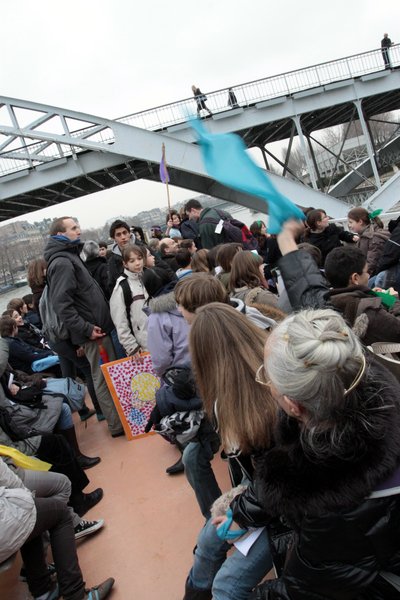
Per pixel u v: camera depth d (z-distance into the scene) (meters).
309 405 1.00
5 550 1.89
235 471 2.22
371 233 4.95
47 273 3.82
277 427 1.22
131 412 3.96
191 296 2.21
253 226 7.52
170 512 2.99
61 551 2.24
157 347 2.78
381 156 25.17
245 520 1.51
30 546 2.27
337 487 0.98
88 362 4.54
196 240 7.24
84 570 2.65
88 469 3.76
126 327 3.79
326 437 0.99
